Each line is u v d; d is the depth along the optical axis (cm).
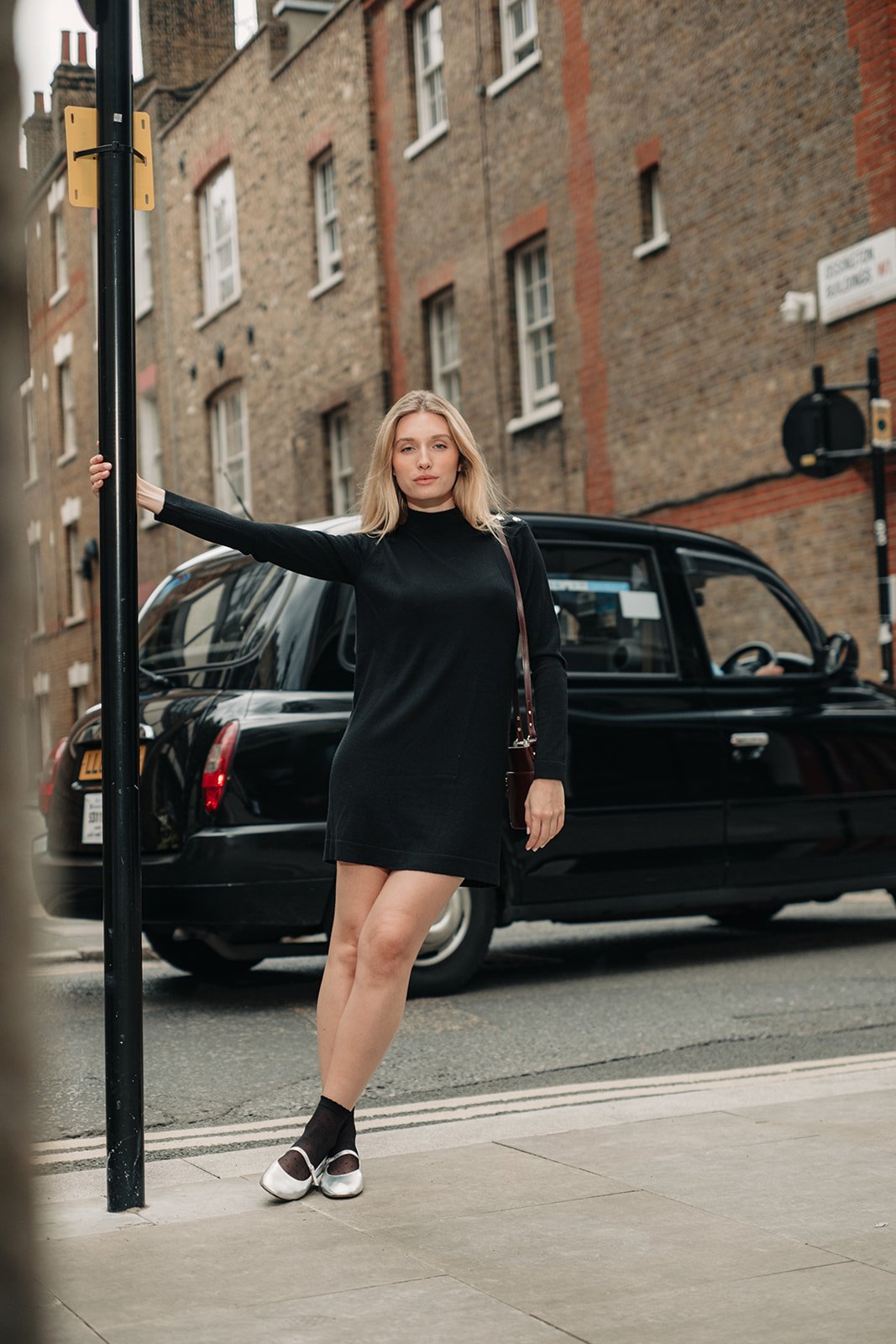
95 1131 416
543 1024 550
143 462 2438
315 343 2030
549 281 1622
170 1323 241
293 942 593
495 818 329
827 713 708
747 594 711
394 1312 245
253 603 606
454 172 1750
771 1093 420
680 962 697
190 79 1758
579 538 663
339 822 327
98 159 315
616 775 641
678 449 1421
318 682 583
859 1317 238
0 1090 79
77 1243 287
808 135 1253
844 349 1223
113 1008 312
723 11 1341
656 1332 233
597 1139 366
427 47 1822
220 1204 316
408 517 341
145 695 608
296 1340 233
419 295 1833
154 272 2356
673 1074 469
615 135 1492
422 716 325
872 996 595
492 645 329
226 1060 500
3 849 79
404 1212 306
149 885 568
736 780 673
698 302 1389
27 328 83
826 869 700
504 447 1692
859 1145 351
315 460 2041
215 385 2267
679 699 667
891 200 1174
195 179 2252
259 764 563
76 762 618
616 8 1481
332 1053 335
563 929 839
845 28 1210
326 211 2022
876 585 1189
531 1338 232
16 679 80
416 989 599
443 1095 450
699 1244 279
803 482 1265
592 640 653
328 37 1962
